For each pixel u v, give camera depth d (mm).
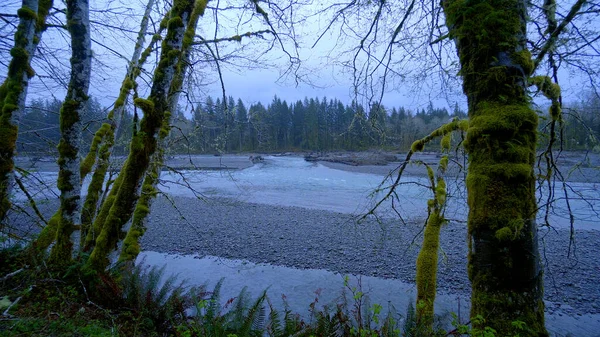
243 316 3381
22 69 4273
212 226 15039
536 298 1920
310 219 16375
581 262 10234
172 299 3801
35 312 3363
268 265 10453
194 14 4652
